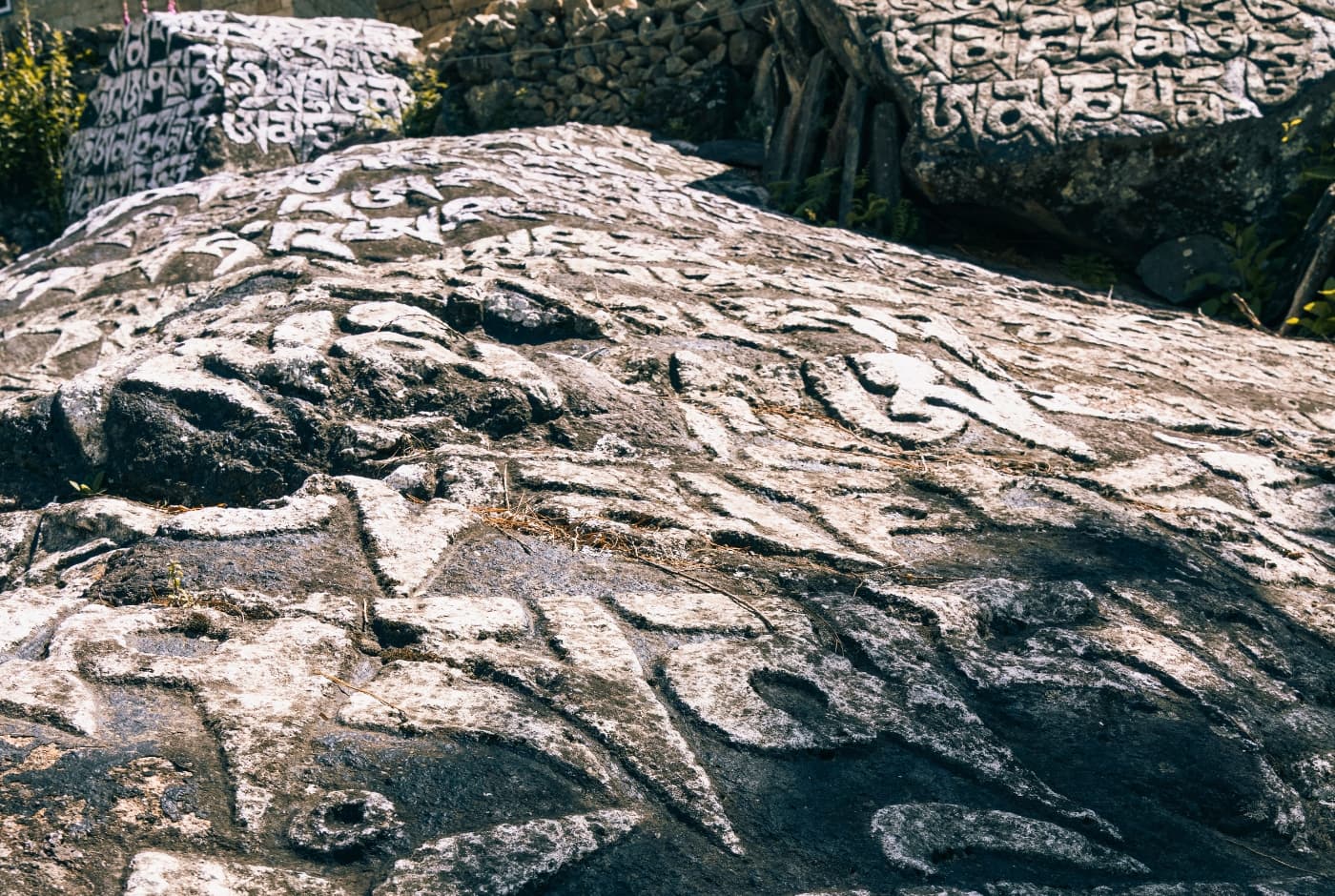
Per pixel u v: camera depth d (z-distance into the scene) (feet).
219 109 38.22
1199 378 19.90
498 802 7.61
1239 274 27.04
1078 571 11.62
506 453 13.92
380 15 55.62
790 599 10.83
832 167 31.32
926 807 8.02
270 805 7.39
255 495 13.80
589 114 40.22
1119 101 27.78
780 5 33.24
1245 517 13.73
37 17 58.95
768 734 8.64
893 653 9.85
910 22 30.48
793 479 13.70
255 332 16.14
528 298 17.98
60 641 9.16
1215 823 8.26
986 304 23.13
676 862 7.27
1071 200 28.27
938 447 14.98
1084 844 7.80
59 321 20.61
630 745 8.34
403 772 7.79
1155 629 10.77
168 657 9.09
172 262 22.40
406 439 13.96
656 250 22.75
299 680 8.89
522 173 28.09
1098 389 18.29
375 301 17.53
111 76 42.45
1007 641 10.46
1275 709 9.82
